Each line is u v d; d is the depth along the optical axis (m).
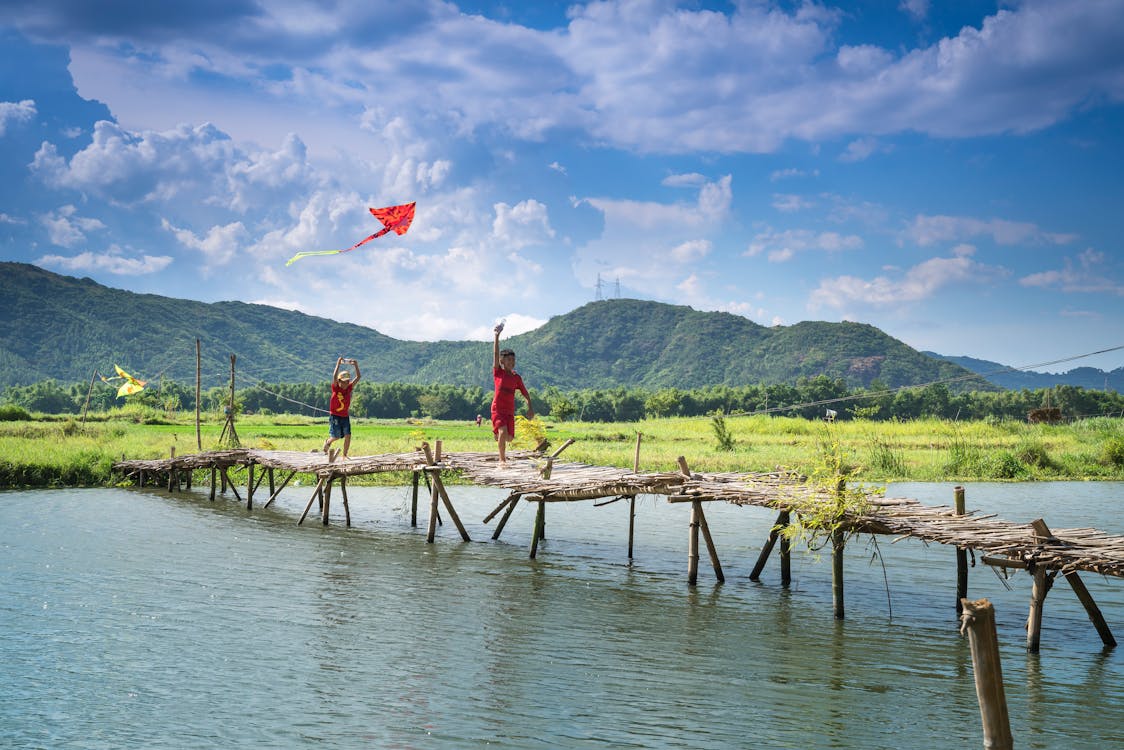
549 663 9.71
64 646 10.09
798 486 12.66
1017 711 8.34
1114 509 22.00
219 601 12.26
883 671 9.54
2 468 25.92
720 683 9.11
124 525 18.94
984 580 14.18
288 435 44.97
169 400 69.56
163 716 8.05
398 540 17.84
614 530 19.44
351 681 9.04
